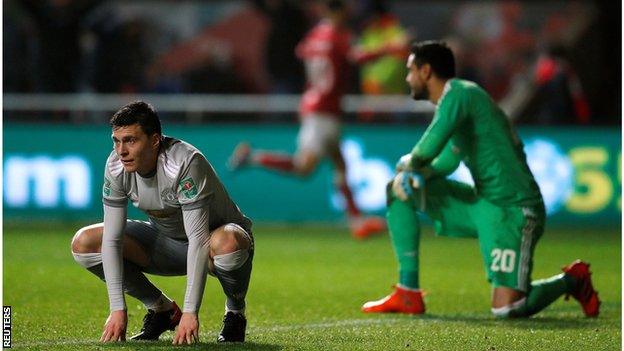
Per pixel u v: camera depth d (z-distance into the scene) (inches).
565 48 2138.3
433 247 1685.5
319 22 2342.5
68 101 2092.8
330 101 1771.7
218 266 713.0
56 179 1993.1
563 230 1919.3
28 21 2268.7
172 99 2081.7
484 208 927.7
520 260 919.0
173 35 2352.4
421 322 901.2
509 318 922.1
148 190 704.4
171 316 773.3
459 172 1856.5
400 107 2044.8
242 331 751.7
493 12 2352.4
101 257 737.6
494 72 2343.8
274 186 2018.9
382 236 1846.7
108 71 2314.2
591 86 2325.3
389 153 1980.8
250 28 2362.2
